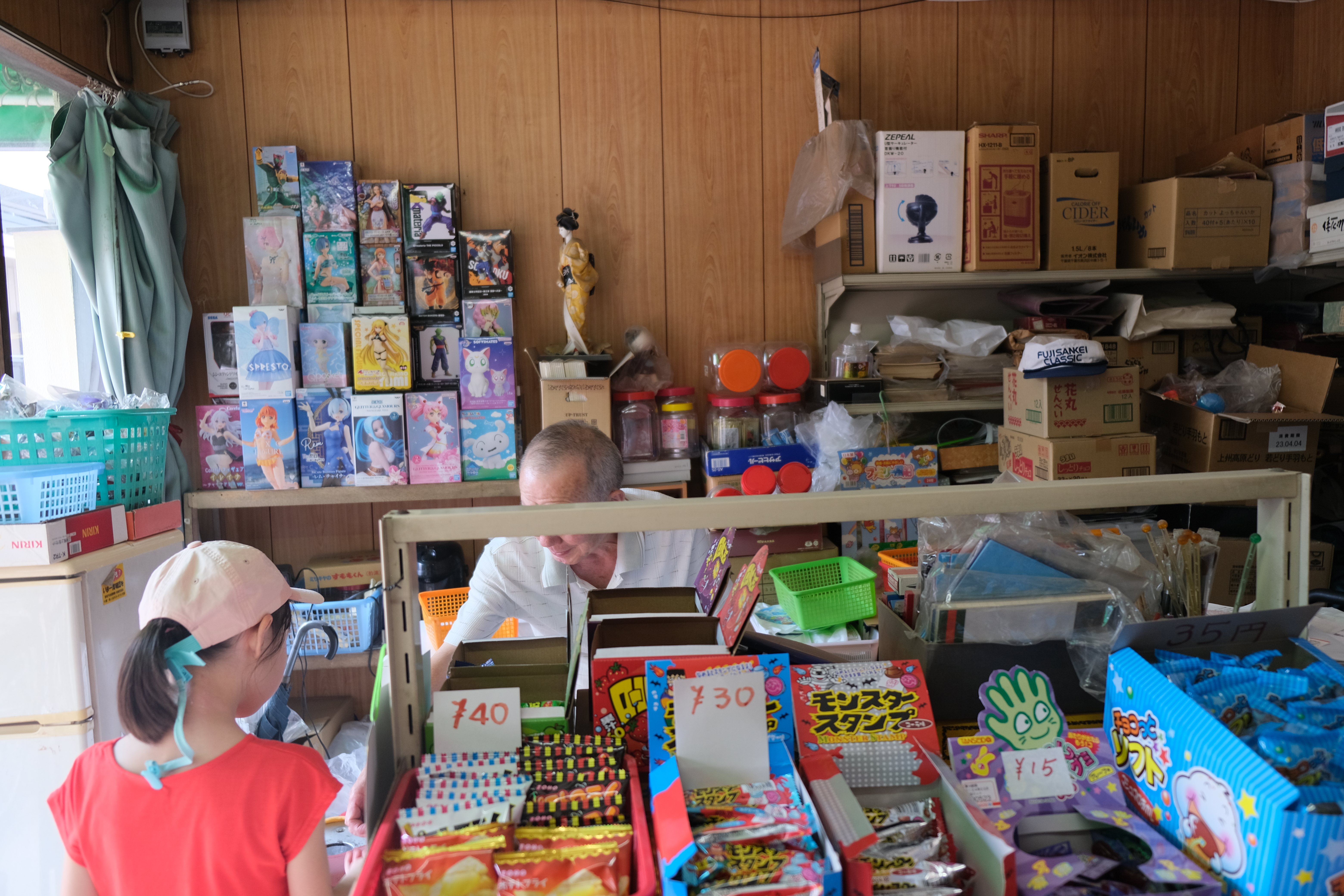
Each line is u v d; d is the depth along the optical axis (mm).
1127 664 856
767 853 709
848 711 883
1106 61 3184
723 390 3002
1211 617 872
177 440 2830
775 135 3096
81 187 2547
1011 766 858
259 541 3080
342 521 3094
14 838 1802
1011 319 3168
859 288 2986
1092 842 794
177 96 2916
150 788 969
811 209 2867
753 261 3127
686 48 3049
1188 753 754
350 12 2939
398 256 2893
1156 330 2834
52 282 2633
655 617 1005
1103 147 3207
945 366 2867
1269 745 704
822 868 691
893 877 721
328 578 2900
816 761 825
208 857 961
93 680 1840
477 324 2930
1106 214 2826
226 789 965
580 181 3047
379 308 2852
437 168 3000
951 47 3127
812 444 2816
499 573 1718
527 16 2990
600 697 881
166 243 2725
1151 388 2916
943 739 930
